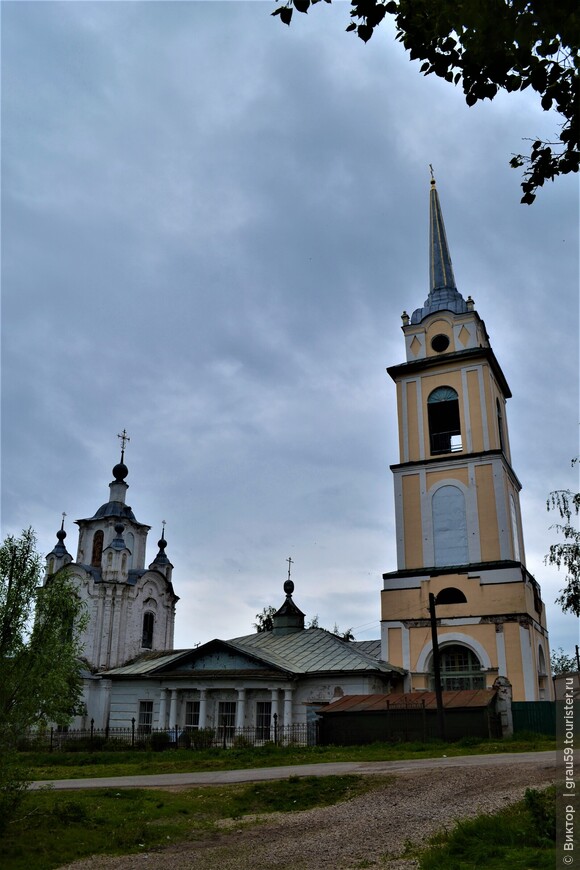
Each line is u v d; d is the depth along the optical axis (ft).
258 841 41.52
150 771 73.82
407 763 66.69
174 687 117.50
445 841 35.94
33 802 49.96
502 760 62.64
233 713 113.60
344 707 97.66
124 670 129.70
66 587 46.57
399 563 119.03
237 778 62.80
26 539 44.68
